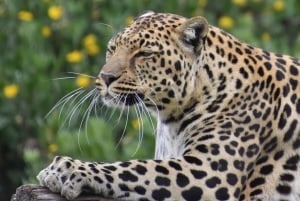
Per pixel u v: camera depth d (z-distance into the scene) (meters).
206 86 13.42
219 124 13.29
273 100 13.53
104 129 19.66
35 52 22.84
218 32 13.72
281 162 13.44
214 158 13.04
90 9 23.55
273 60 13.85
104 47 22.75
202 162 12.98
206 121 13.34
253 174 13.33
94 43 22.80
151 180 12.68
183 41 13.30
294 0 25.41
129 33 13.27
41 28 22.92
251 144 13.27
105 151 19.56
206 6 24.73
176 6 23.56
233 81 13.47
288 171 13.42
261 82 13.56
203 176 12.88
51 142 20.77
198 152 13.09
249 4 25.42
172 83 13.25
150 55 13.18
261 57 13.79
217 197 12.88
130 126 20.38
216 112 13.38
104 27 23.02
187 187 12.78
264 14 25.31
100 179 12.55
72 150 19.67
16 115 22.41
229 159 13.07
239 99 13.43
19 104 22.39
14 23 23.48
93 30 23.45
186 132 13.44
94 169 12.60
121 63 13.13
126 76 13.11
